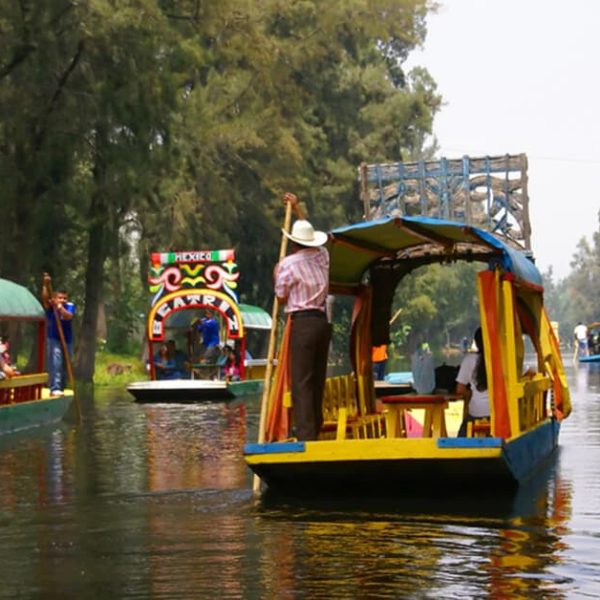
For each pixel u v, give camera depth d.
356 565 9.44
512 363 13.36
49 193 40.31
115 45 37.91
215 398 31.91
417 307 90.50
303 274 13.20
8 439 20.17
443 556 9.73
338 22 60.91
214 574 9.21
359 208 70.25
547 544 10.22
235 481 14.32
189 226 54.91
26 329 50.91
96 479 14.70
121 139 40.53
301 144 62.91
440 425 13.97
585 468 15.27
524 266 14.98
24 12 36.38
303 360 13.12
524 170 40.69
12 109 37.41
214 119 56.06
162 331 35.44
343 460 12.41
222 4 43.06
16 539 10.73
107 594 8.68
